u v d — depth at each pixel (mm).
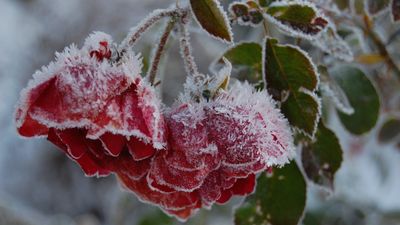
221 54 331
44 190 1034
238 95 267
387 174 594
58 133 256
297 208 330
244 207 334
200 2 278
